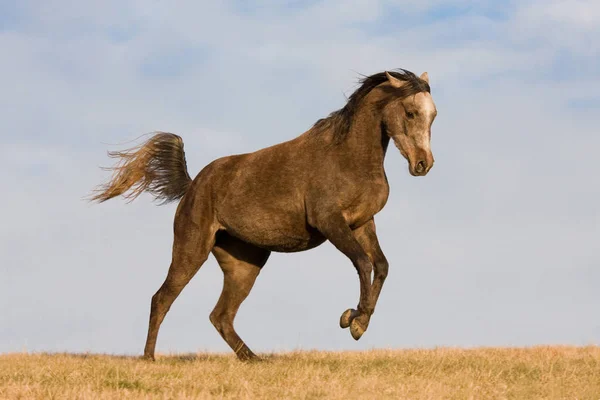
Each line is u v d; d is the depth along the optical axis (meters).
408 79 21.05
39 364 21.14
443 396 17.00
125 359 23.48
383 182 21.59
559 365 21.42
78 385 17.42
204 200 23.48
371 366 21.03
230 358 23.70
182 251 23.53
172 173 26.17
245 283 24.19
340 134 21.55
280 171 22.23
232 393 16.94
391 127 21.06
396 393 16.98
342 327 20.62
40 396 16.28
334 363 21.66
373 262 21.88
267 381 18.38
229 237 24.19
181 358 24.73
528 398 17.22
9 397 16.23
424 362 21.73
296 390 16.94
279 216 22.22
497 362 21.92
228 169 23.42
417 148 20.78
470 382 18.36
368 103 21.47
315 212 21.44
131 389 17.33
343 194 21.20
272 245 22.89
